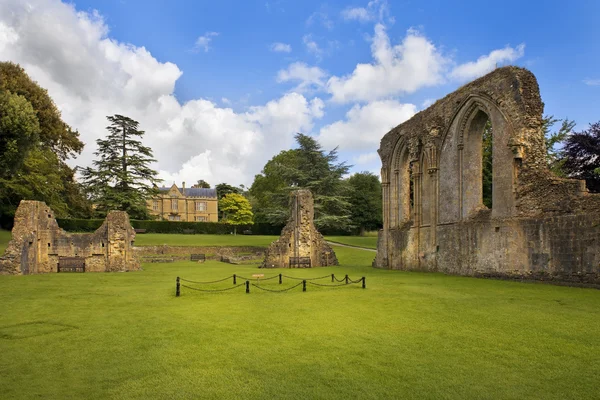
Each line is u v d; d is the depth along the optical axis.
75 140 58.47
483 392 6.45
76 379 7.06
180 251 48.12
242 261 39.00
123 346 8.93
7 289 17.91
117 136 58.12
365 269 30.86
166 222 67.56
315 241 35.28
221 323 11.03
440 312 12.24
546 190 19.42
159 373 7.31
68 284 19.88
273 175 82.50
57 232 28.62
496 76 22.27
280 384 6.79
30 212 27.16
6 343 9.21
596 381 6.86
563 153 43.75
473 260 23.59
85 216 60.41
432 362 7.79
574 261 17.58
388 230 33.66
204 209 116.75
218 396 6.34
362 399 6.21
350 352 8.42
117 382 6.91
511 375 7.12
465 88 24.91
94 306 13.68
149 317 11.83
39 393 6.48
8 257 24.86
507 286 17.94
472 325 10.52
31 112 34.16
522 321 10.84
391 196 33.97
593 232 16.77
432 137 27.73
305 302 14.29
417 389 6.57
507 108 21.44
